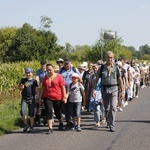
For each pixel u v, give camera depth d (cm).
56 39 6706
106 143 1102
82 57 5584
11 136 1241
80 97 1346
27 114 1570
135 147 1038
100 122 1485
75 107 1341
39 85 1505
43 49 6556
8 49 7800
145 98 2534
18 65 2895
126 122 1502
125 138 1170
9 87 2670
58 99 1314
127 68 2058
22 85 1336
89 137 1202
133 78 2503
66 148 1041
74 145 1080
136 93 2584
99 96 1420
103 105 1388
